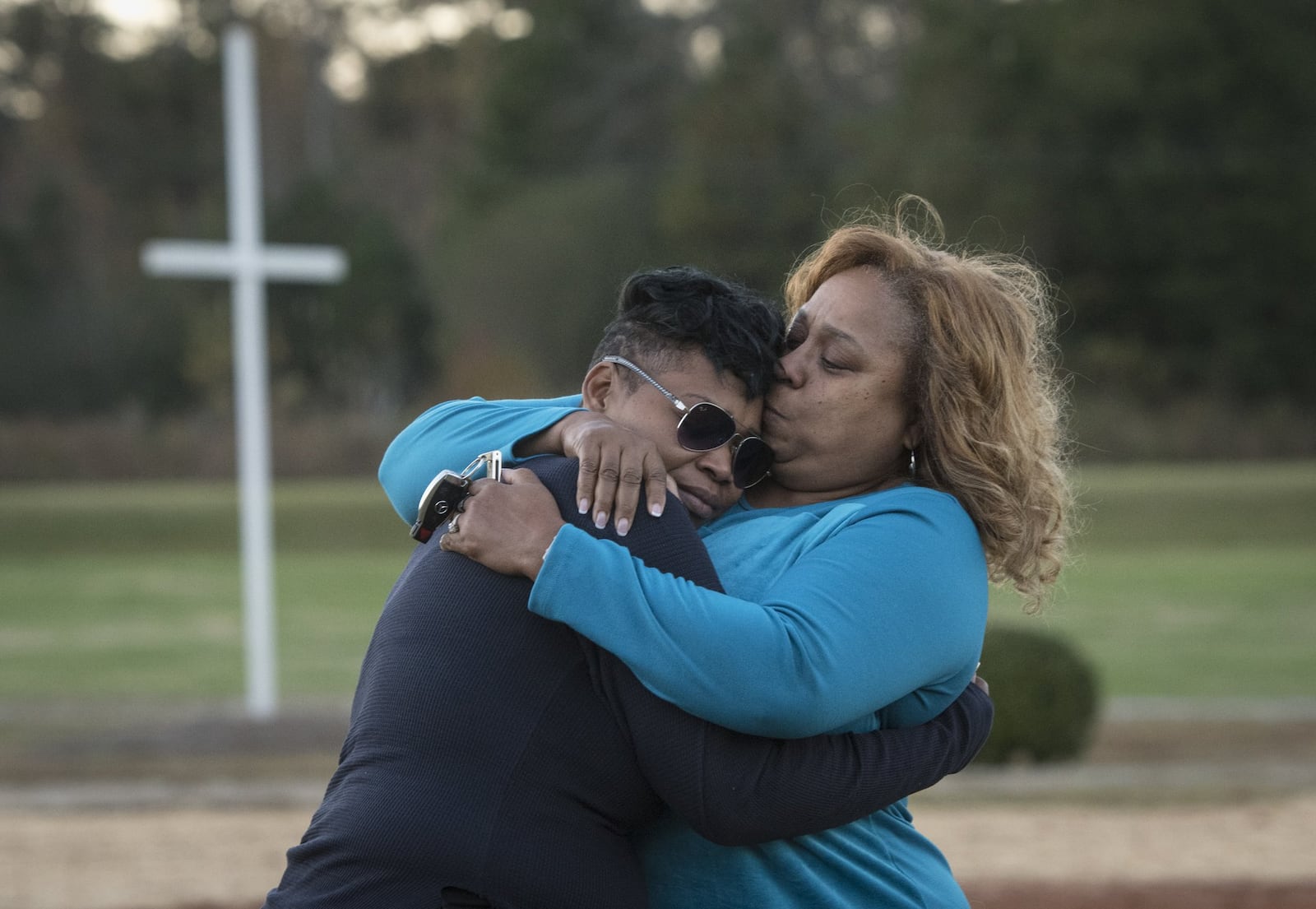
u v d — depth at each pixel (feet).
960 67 269.44
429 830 11.30
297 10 363.56
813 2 342.03
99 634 125.29
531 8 330.34
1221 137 263.08
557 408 13.38
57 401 289.33
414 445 13.48
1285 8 270.05
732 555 12.88
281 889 11.85
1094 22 269.85
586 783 11.60
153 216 328.49
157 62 347.36
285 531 211.00
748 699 11.22
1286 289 262.26
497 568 11.69
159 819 49.42
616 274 269.64
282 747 65.72
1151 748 65.31
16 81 349.61
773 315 13.21
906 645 11.87
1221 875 37.58
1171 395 266.16
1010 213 256.73
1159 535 194.80
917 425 13.41
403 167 353.31
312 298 289.12
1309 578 153.89
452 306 277.44
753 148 275.39
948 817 48.08
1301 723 72.23
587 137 318.86
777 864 12.35
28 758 64.03
